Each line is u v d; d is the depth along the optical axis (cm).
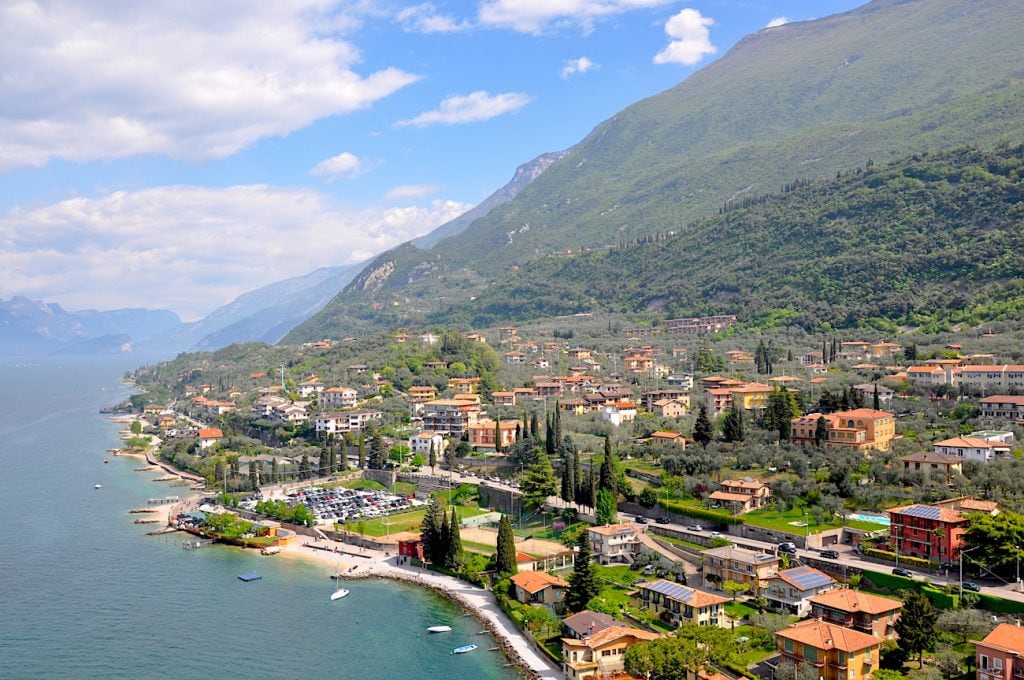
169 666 16375
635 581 18750
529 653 16488
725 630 15288
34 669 16212
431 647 17075
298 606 19538
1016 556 16050
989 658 12838
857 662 13625
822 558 18175
